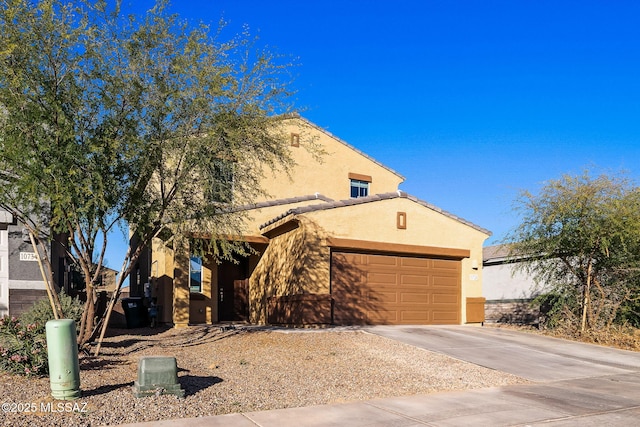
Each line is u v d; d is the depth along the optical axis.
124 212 11.83
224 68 12.11
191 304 19.19
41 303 12.77
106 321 12.12
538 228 18.14
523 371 12.14
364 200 18.30
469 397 9.48
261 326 17.81
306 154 23.05
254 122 12.71
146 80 11.79
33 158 10.34
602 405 9.04
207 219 13.27
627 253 16.98
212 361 11.70
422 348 13.85
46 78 10.82
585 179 17.38
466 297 20.02
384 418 7.91
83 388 8.52
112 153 11.13
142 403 7.95
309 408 8.38
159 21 11.88
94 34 11.39
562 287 18.36
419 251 19.17
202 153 12.05
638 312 17.50
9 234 14.03
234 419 7.58
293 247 17.73
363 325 17.83
